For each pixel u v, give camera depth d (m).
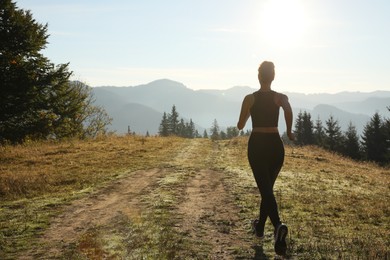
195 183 11.84
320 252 5.20
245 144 28.64
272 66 4.85
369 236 6.04
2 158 18.59
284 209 8.08
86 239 6.06
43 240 6.16
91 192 10.49
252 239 5.89
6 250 5.66
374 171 18.83
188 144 27.84
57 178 12.91
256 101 4.82
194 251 5.32
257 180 4.75
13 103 31.66
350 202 9.23
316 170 16.70
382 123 73.94
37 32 33.12
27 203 9.17
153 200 9.09
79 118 50.41
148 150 22.28
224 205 8.54
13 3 32.25
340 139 86.75
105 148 22.72
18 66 31.42
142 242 5.77
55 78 33.97
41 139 33.09
